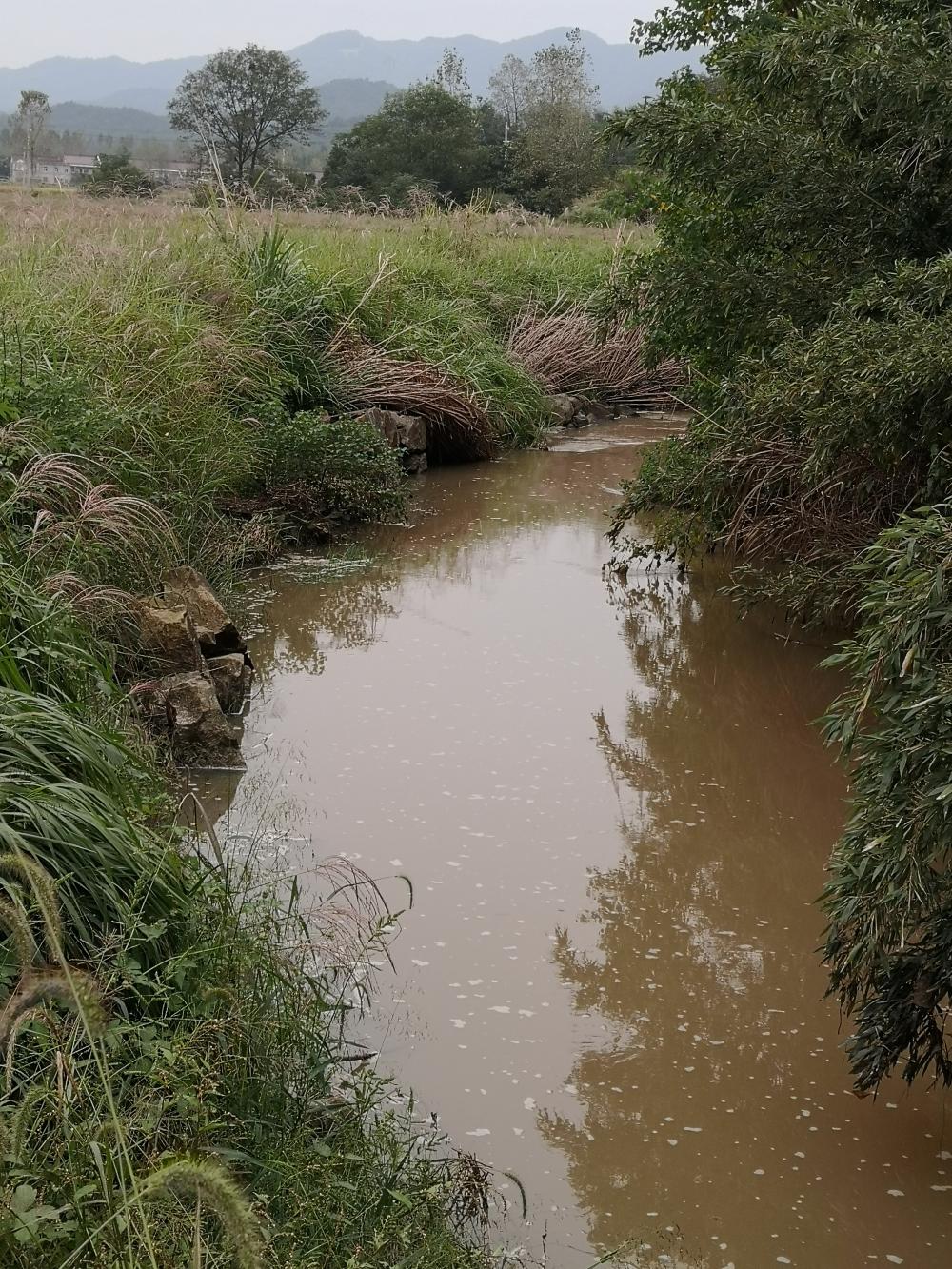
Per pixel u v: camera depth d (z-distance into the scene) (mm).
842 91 7637
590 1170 3742
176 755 6234
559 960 4770
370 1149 3527
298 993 4027
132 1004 3738
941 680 3873
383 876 5254
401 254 17016
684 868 5512
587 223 28156
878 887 3877
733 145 8398
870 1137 3941
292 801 5898
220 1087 3441
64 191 17922
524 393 15977
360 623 8688
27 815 3836
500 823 5793
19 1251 2463
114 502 7152
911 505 7480
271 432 10969
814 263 8664
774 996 4648
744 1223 3574
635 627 8703
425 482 13344
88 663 5773
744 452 8242
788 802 6180
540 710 7176
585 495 12789
